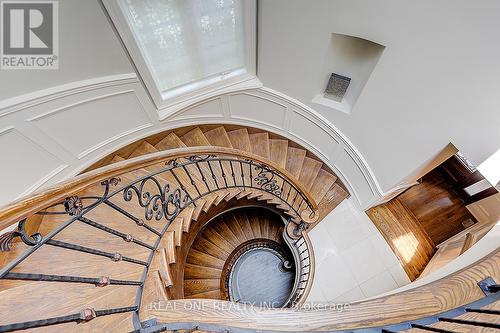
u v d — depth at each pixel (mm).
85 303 1467
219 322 1398
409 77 2480
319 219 4043
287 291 4102
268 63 3268
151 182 2873
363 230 4043
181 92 3221
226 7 2715
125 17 2283
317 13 2533
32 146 2238
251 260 4254
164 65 2924
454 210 4441
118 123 2930
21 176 2258
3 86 1871
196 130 3797
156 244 1942
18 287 1416
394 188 3562
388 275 3748
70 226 2199
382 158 3357
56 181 2586
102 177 1309
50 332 1287
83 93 2389
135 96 2881
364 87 2928
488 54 1904
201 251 3998
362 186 3904
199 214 2674
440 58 2180
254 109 3873
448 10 1932
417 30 2166
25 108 2031
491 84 1994
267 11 2754
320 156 4199
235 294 3984
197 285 3725
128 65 2635
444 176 4715
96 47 2275
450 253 3555
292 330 1204
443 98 2354
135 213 2445
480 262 1110
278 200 3549
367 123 3213
